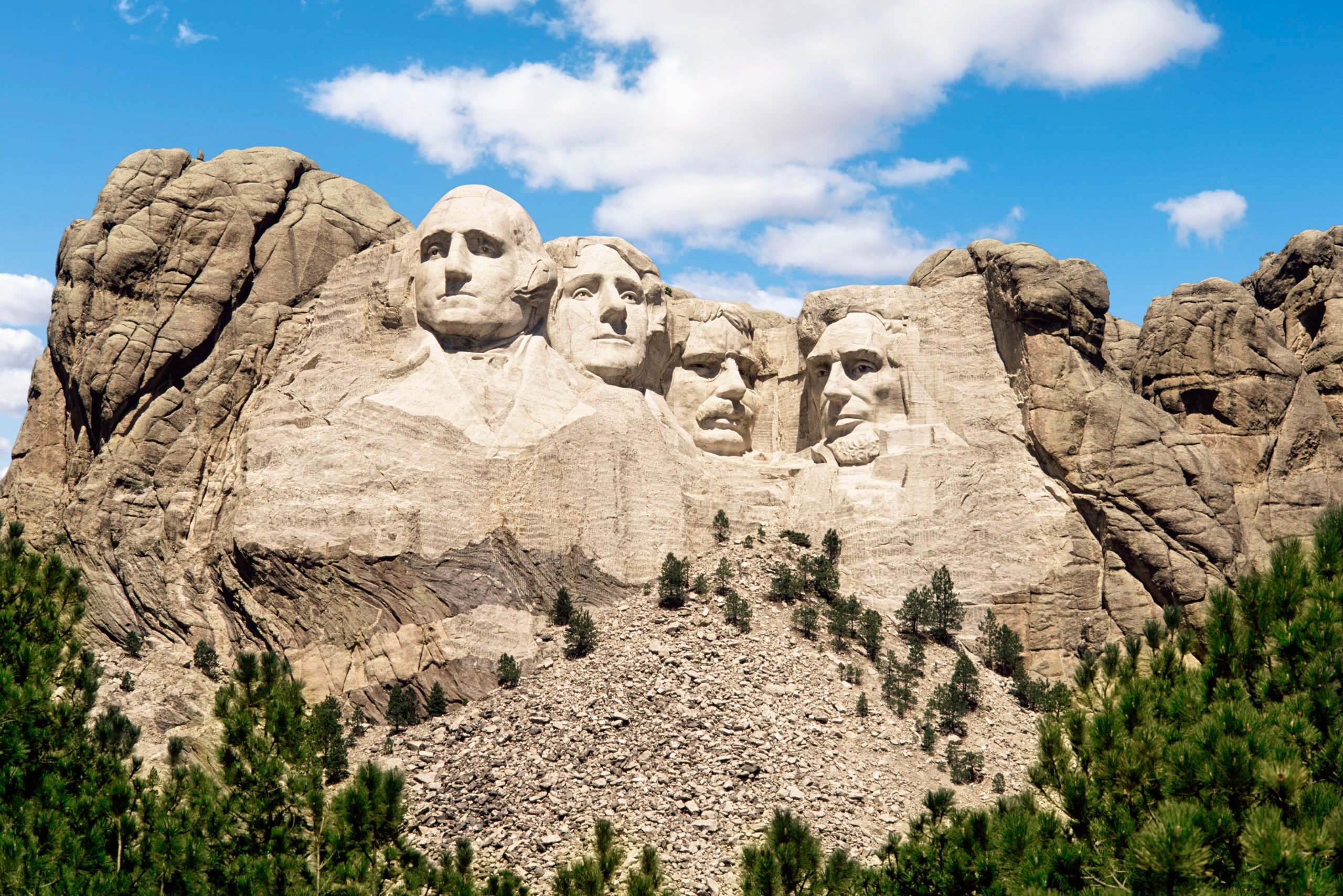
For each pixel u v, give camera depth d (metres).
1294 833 19.34
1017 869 22.02
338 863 24.55
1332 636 22.06
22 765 23.98
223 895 23.64
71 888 22.05
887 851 24.89
